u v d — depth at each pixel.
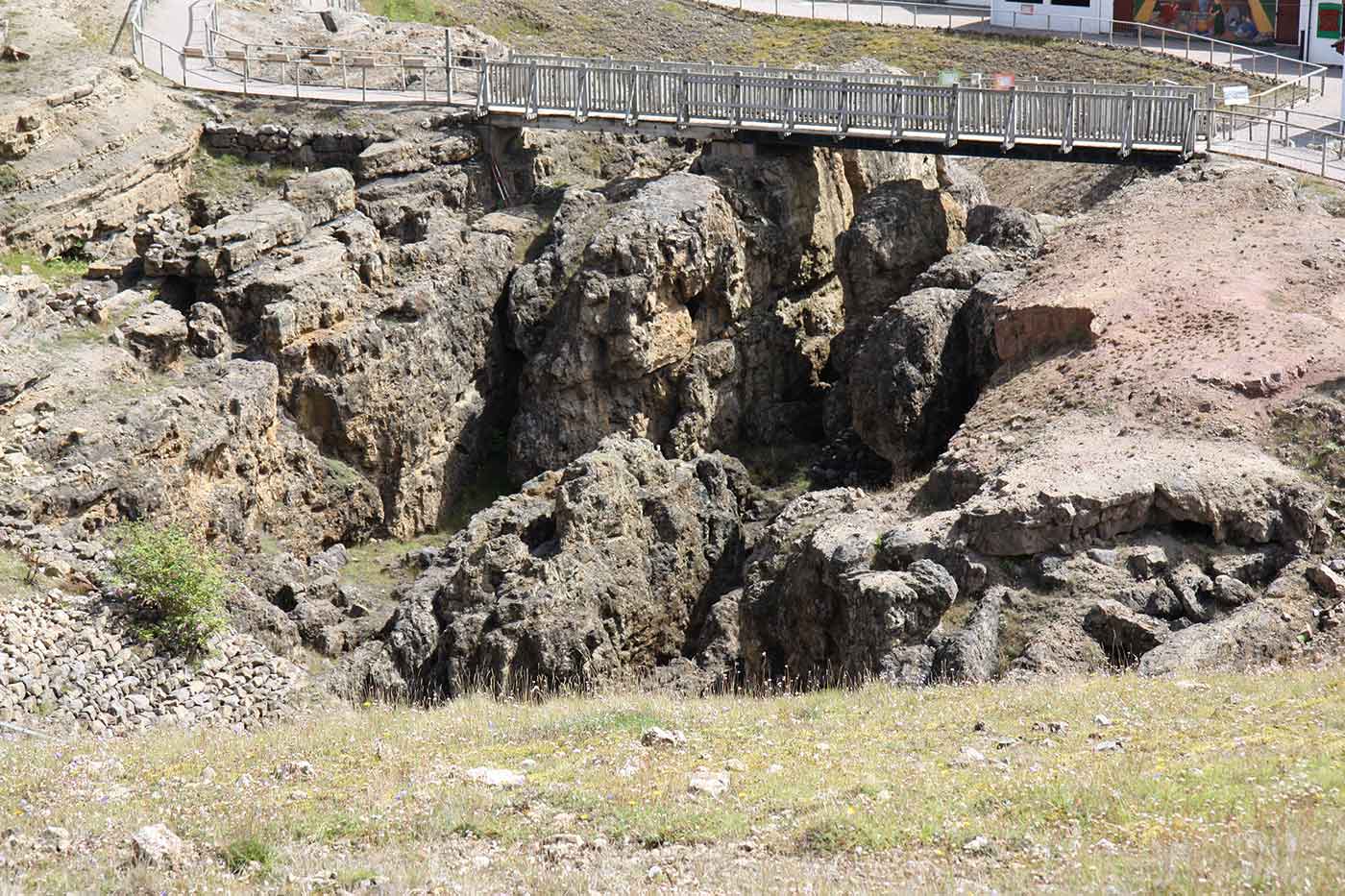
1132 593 31.86
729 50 72.81
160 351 41.00
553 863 18.33
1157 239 43.47
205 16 58.38
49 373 37.50
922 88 48.50
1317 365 36.44
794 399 50.91
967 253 46.91
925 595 32.22
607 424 46.91
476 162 51.91
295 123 51.69
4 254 44.16
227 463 39.78
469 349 47.56
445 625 37.44
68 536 34.50
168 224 46.88
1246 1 69.06
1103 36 70.56
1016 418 38.03
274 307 42.56
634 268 46.44
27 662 30.17
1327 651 29.72
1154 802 18.42
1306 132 54.16
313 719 29.44
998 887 16.06
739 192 49.88
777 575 36.78
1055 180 56.41
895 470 44.19
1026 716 23.89
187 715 31.45
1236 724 22.05
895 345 44.25
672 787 20.78
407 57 58.06
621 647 38.12
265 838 19.22
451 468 46.94
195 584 33.00
